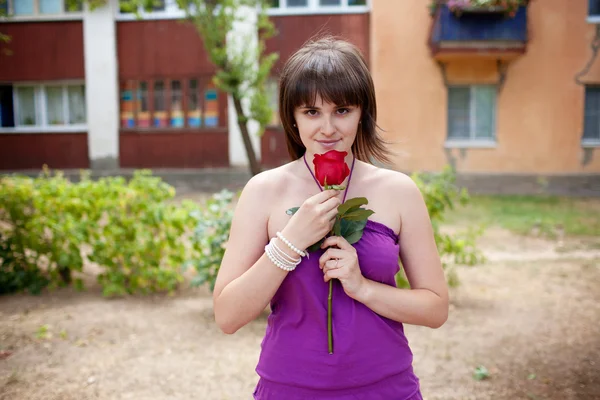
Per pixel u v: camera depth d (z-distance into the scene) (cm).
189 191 1467
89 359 412
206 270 519
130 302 547
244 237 156
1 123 1536
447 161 1447
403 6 1410
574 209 1196
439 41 1340
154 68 1492
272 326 157
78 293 578
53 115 1535
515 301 556
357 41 1445
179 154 1507
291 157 173
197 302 548
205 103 1493
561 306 538
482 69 1422
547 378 377
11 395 355
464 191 561
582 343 438
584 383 367
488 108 1446
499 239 896
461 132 1455
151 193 568
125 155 1517
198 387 368
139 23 1484
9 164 1544
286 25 1449
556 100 1437
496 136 1443
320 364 148
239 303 145
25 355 418
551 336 455
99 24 1479
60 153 1533
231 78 996
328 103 147
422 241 159
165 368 397
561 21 1415
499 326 481
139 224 554
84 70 1500
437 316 155
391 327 155
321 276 149
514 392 357
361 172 162
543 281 634
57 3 1484
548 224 1011
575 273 668
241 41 1395
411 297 150
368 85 154
